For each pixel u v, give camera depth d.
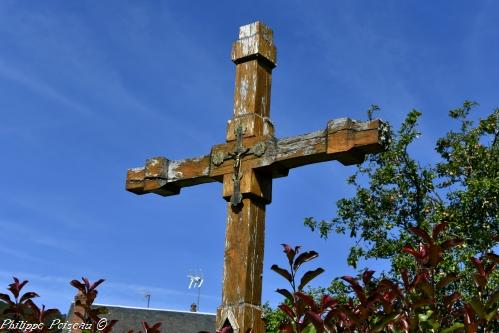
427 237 3.41
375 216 14.81
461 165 14.68
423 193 14.58
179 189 5.41
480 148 14.60
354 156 4.41
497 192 13.11
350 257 14.71
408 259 12.60
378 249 14.27
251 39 5.14
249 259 4.55
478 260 3.34
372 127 4.27
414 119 14.66
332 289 12.91
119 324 31.61
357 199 15.09
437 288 3.32
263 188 4.75
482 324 3.24
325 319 3.32
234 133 4.95
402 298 3.27
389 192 14.88
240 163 4.80
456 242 3.40
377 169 15.08
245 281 4.49
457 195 13.88
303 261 3.73
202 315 34.56
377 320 3.32
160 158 5.39
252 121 4.91
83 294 4.67
